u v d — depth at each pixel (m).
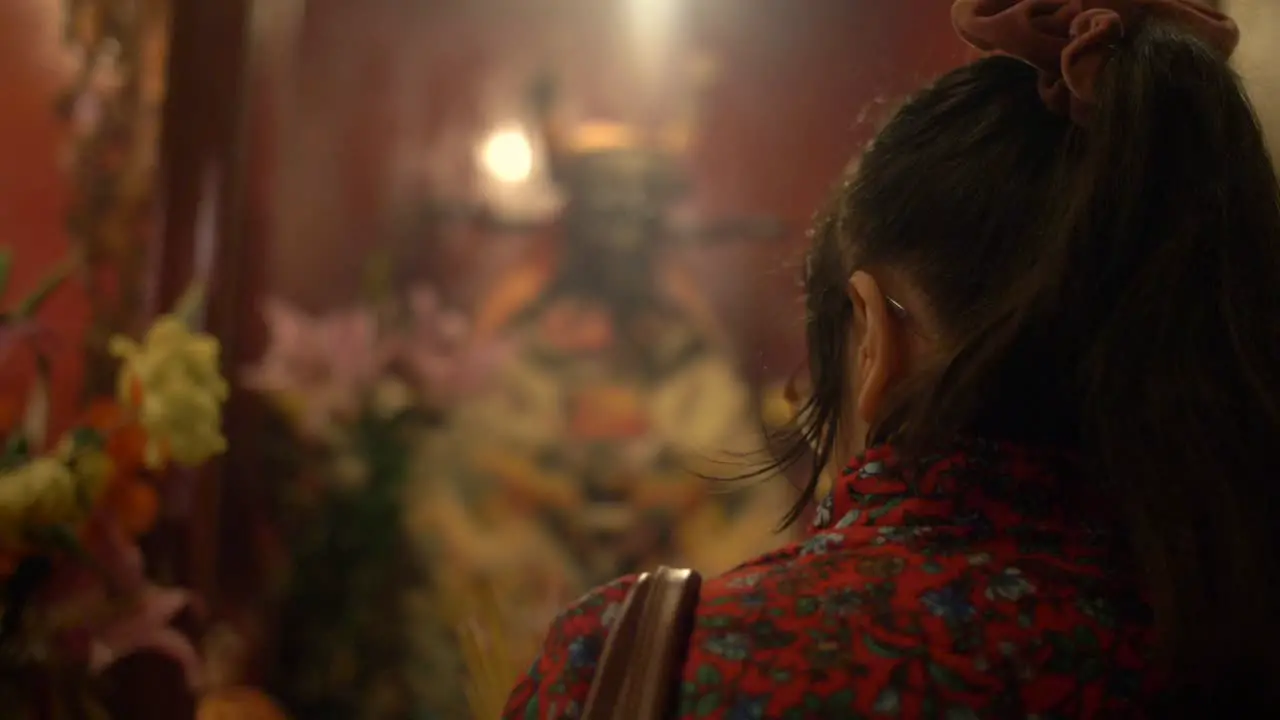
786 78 2.58
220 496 1.99
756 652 0.42
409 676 2.08
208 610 1.57
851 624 0.43
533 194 2.54
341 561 2.06
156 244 1.58
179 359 1.17
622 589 0.46
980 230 0.48
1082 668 0.42
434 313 2.31
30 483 1.05
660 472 2.26
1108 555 0.45
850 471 0.49
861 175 0.53
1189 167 0.47
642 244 2.47
